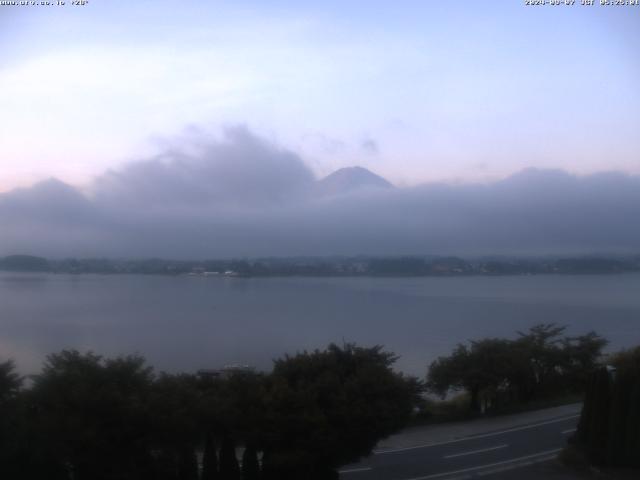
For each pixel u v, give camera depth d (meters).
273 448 15.69
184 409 14.22
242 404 15.58
